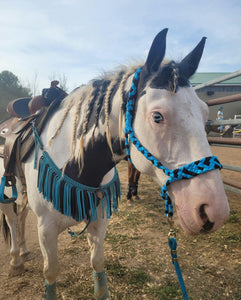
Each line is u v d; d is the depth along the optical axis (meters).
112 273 2.03
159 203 3.81
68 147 1.35
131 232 2.82
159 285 1.89
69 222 1.39
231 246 2.45
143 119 0.99
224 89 18.97
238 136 10.34
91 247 1.57
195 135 0.91
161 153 0.96
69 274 2.04
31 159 1.49
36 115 1.68
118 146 1.20
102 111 1.21
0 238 2.80
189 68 1.08
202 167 0.88
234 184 2.89
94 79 1.34
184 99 0.94
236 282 1.92
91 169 1.28
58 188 1.27
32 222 3.26
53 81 1.73
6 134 1.88
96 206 1.38
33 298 1.78
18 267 2.08
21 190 1.77
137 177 3.81
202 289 1.84
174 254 1.10
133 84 1.05
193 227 0.89
